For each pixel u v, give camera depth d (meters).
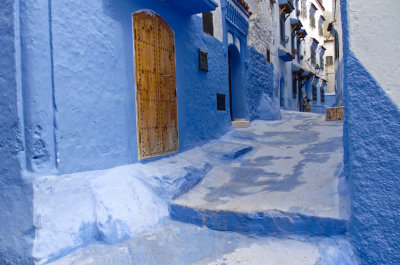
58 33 3.29
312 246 2.65
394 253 2.20
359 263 2.31
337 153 5.11
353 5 2.37
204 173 4.81
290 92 18.22
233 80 9.58
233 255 2.70
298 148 6.19
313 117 11.95
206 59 6.67
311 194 3.38
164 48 5.18
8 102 3.05
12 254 2.87
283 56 14.98
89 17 3.70
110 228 3.09
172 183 3.95
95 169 3.66
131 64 4.37
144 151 4.53
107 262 2.70
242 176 4.67
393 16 2.27
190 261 2.67
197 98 6.25
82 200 3.18
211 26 7.17
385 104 2.26
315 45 25.23
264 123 10.02
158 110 4.93
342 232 2.61
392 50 2.26
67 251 2.86
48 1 3.24
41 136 3.07
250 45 10.25
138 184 3.77
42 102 3.11
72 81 3.43
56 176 3.16
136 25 4.52
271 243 2.84
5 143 3.07
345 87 2.54
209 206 3.46
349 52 2.39
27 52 3.03
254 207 3.22
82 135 3.52
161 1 5.15
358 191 2.34
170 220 3.62
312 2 24.98
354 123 2.36
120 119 4.11
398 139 2.21
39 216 2.83
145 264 2.65
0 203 3.04
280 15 16.27
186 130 5.75
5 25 3.06
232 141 6.98
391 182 2.23
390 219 2.22
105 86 3.89
